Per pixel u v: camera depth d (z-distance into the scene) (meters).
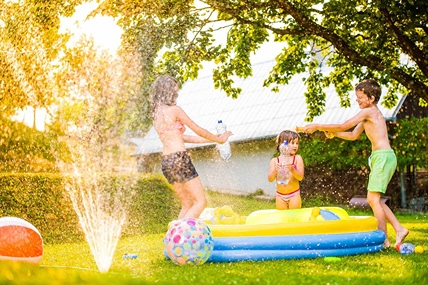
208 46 10.22
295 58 11.34
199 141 6.20
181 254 4.73
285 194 6.12
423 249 5.55
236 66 10.84
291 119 19.75
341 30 9.89
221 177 20.36
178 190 5.59
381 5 7.87
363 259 4.90
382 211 5.93
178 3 9.59
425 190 18.00
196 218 5.17
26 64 10.96
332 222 5.23
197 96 24.03
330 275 3.93
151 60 10.23
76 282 3.57
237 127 20.77
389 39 9.37
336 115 18.75
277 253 5.03
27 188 9.15
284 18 10.40
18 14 10.30
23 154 13.29
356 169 15.84
